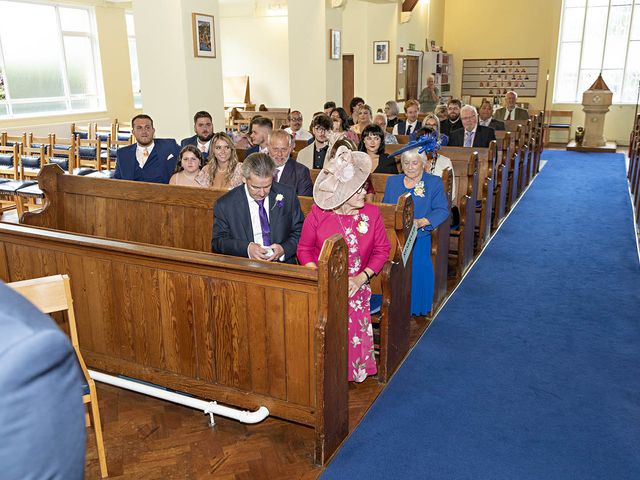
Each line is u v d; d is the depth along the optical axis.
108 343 3.10
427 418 2.96
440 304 4.45
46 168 4.21
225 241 2.98
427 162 4.55
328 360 2.51
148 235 4.01
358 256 3.00
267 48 15.57
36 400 0.59
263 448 2.74
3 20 10.88
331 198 2.86
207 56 6.93
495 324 4.08
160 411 3.06
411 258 3.53
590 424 2.89
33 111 11.66
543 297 4.59
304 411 2.63
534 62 15.78
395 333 3.38
